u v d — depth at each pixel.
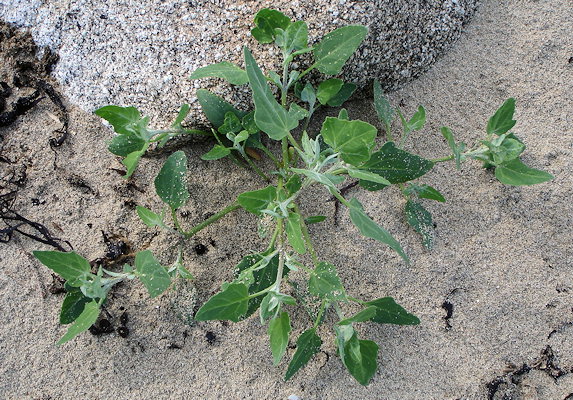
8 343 0.43
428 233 0.44
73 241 0.44
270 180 0.46
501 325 0.44
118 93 0.45
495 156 0.43
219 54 0.43
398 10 0.44
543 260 0.45
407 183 0.46
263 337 0.43
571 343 0.44
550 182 0.46
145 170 0.46
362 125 0.35
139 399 0.42
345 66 0.45
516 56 0.49
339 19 0.44
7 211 0.44
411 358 0.43
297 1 0.44
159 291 0.38
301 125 0.47
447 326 0.44
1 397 0.42
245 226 0.45
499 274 0.45
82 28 0.45
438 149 0.47
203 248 0.44
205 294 0.44
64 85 0.46
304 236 0.42
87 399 0.42
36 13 0.46
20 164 0.45
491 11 0.50
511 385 0.43
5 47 0.47
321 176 0.36
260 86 0.35
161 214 0.42
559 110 0.48
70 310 0.41
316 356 0.43
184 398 0.42
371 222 0.38
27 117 0.46
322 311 0.40
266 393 0.42
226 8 0.44
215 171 0.46
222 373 0.43
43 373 0.42
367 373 0.40
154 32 0.44
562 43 0.49
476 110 0.48
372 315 0.39
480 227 0.45
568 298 0.44
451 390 0.43
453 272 0.44
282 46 0.41
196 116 0.44
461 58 0.49
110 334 0.43
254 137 0.44
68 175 0.45
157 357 0.43
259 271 0.41
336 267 0.44
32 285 0.43
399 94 0.48
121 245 0.44
